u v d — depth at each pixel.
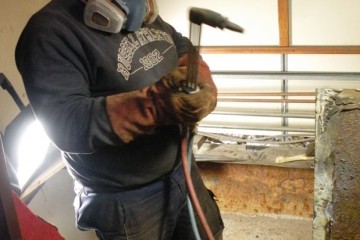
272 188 2.34
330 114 0.81
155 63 0.87
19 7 1.31
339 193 0.73
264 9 2.13
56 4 0.75
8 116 1.22
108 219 0.96
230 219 2.33
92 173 0.90
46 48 0.69
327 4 2.02
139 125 0.65
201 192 1.09
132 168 0.88
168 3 2.23
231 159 2.37
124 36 0.80
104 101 0.67
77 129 0.66
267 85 2.53
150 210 0.98
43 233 0.86
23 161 0.97
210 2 2.18
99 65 0.76
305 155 2.29
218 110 2.75
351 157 0.75
